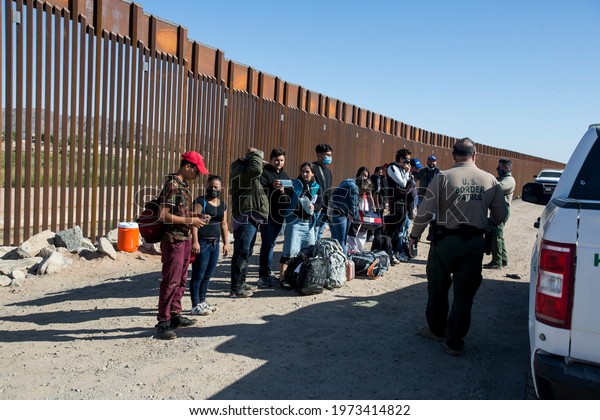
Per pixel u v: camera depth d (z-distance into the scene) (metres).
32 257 7.84
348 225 8.25
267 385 4.20
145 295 6.77
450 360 4.82
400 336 5.43
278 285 7.27
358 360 4.76
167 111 10.12
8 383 4.11
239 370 4.47
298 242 7.15
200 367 4.50
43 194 8.16
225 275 7.99
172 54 10.24
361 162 19.17
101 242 8.48
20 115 7.73
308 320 5.85
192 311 5.95
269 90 13.54
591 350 2.90
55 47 8.01
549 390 3.02
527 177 42.12
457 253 4.82
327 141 16.50
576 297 2.93
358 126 18.75
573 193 3.67
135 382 4.17
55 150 8.20
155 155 9.91
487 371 4.59
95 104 8.69
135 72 9.31
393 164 9.48
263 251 7.19
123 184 9.41
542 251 3.08
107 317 5.87
